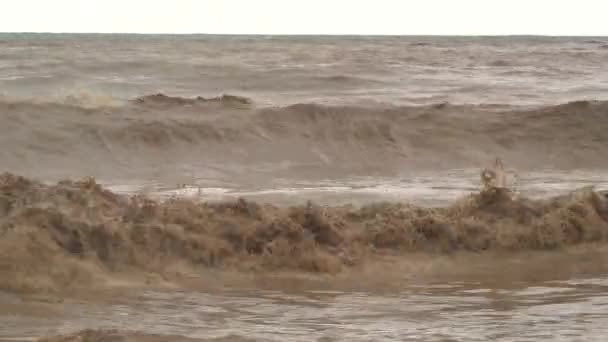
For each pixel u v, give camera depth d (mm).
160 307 25703
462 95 126562
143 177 61938
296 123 80000
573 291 29109
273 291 28438
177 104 88000
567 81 153875
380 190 53281
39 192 32594
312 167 69562
